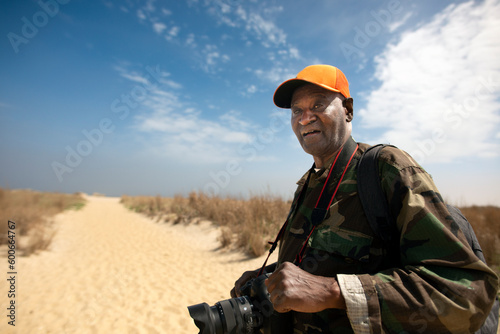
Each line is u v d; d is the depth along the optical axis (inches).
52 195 751.1
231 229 330.6
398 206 35.6
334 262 39.0
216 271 236.4
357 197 40.4
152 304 173.3
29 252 265.1
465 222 43.9
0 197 352.5
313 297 31.7
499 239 199.6
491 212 282.5
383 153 39.9
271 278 35.4
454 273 29.7
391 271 32.5
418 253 31.8
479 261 29.6
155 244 342.0
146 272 235.0
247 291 48.5
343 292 30.9
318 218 43.5
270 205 336.8
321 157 50.7
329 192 44.8
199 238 355.3
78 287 197.9
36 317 153.0
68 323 148.6
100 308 166.9
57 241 333.1
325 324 38.4
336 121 47.7
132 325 148.2
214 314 41.1
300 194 53.0
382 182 38.3
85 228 452.8
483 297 28.4
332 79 47.9
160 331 142.6
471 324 27.9
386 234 37.0
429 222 31.9
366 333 29.4
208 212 433.1
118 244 340.5
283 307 32.8
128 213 712.4
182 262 264.8
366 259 37.0
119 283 208.7
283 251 49.6
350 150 47.0
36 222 364.2
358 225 38.9
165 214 552.7
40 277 213.8
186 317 156.8
